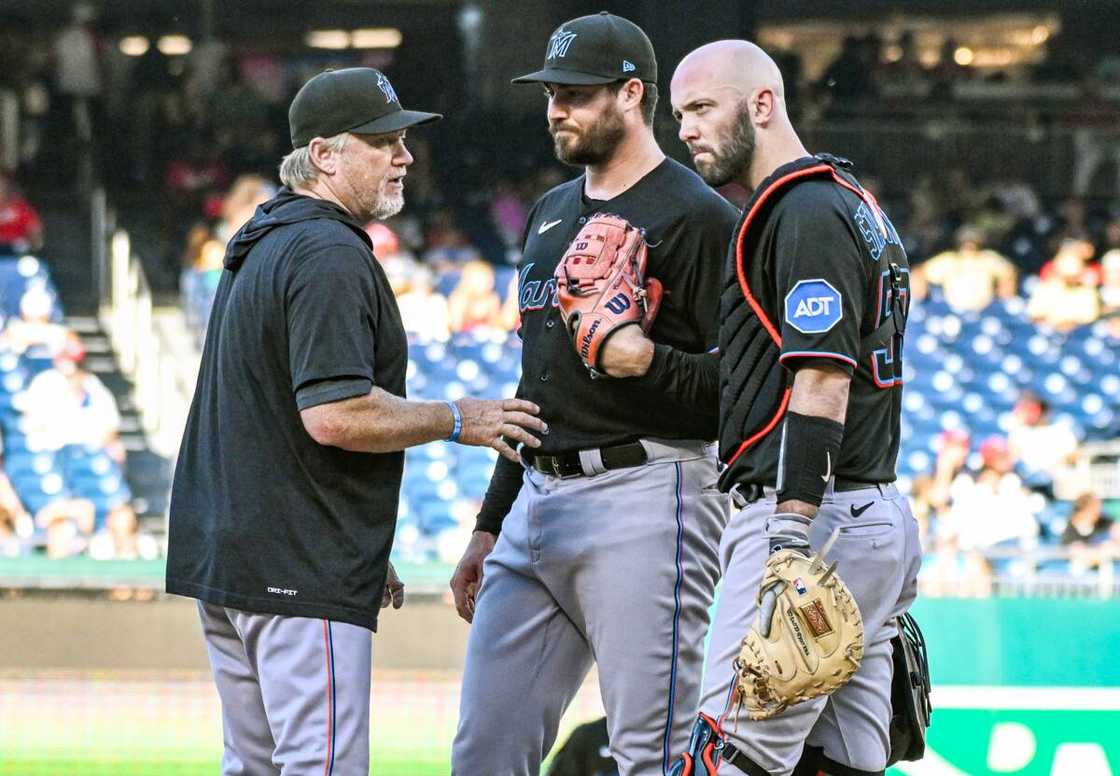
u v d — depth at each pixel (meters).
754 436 11.47
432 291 51.34
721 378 11.84
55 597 25.30
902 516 11.83
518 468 14.09
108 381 48.84
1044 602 22.50
